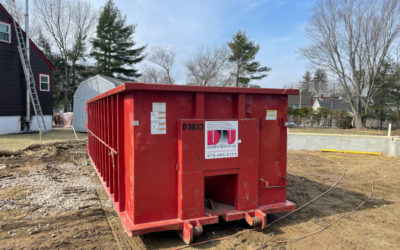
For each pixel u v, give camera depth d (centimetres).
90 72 3781
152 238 400
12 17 1722
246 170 410
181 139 367
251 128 411
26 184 667
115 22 3678
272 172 451
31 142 1385
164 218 376
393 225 470
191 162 374
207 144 382
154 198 368
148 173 363
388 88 3431
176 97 374
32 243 379
